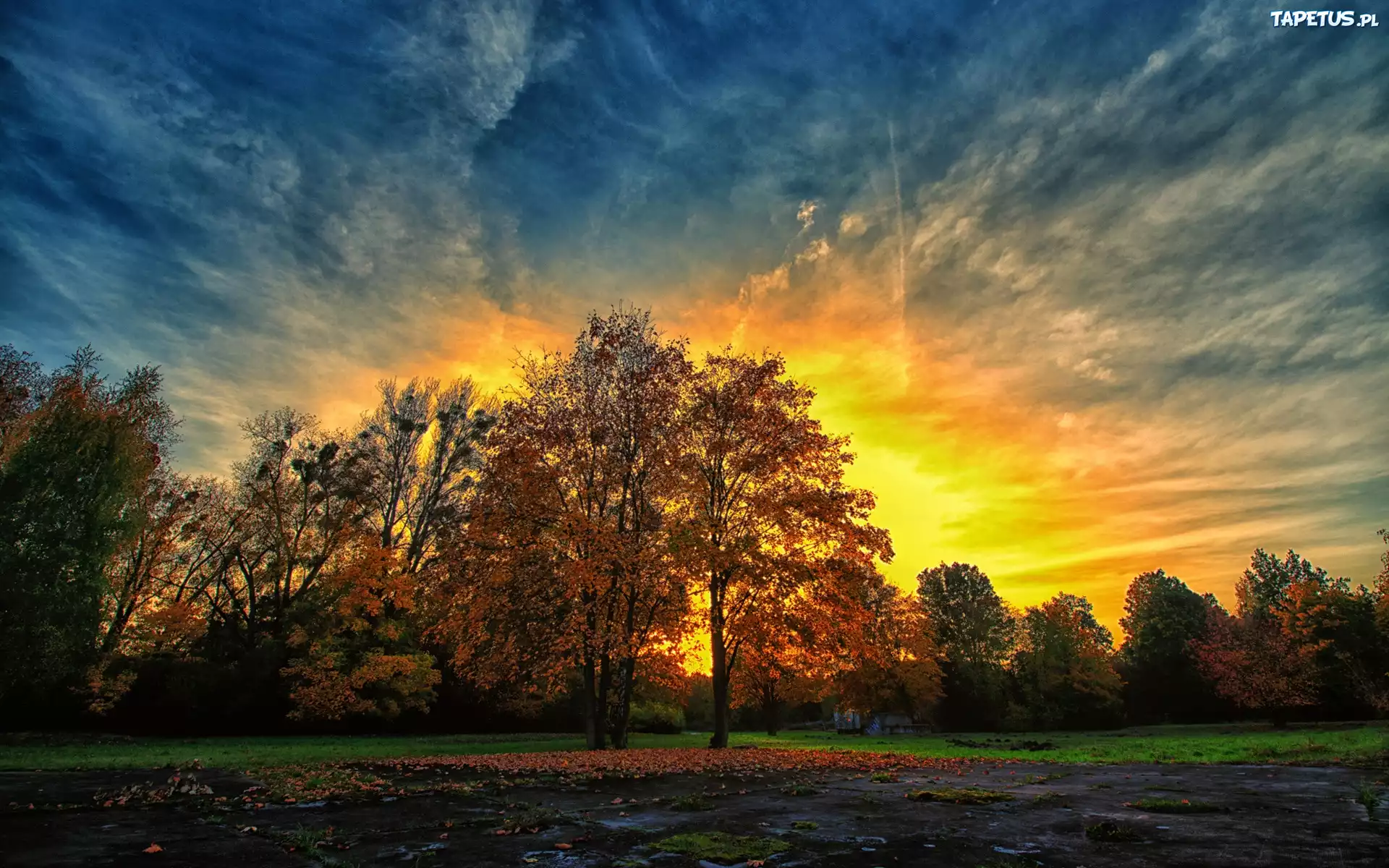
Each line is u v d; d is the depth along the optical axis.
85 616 24.08
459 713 36.41
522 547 21.44
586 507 22.61
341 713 29.25
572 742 27.09
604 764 14.23
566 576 19.84
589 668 21.81
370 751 19.81
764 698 49.62
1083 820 6.86
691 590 22.89
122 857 5.12
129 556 31.48
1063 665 61.59
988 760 16.28
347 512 35.41
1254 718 61.84
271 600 35.09
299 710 28.91
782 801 8.62
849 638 22.70
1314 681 44.94
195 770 11.82
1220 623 62.34
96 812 7.18
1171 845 5.48
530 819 6.91
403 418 39.97
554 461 22.80
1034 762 15.77
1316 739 20.86
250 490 35.22
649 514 23.08
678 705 45.19
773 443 23.33
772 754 18.25
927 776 11.91
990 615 72.38
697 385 24.50
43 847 5.43
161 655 30.27
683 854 5.36
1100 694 59.69
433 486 39.41
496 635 21.88
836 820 7.05
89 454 24.95
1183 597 69.62
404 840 5.94
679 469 22.98
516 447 21.94
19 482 23.23
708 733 45.78
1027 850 5.43
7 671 22.00
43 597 22.36
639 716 42.69
